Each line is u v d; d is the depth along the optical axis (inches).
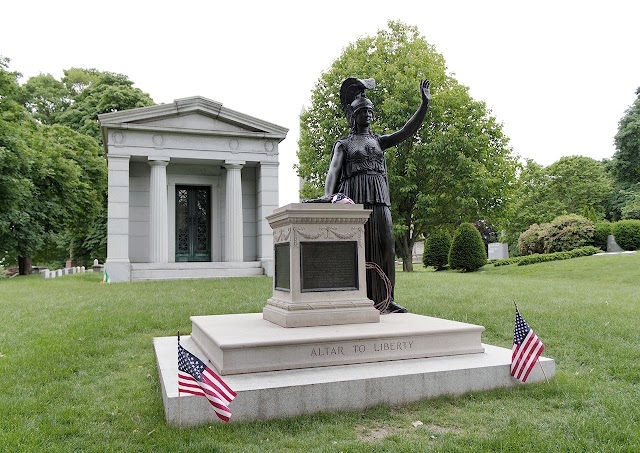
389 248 338.0
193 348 302.4
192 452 179.5
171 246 1157.7
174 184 1170.0
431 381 235.1
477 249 1258.6
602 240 1425.9
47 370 300.7
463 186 1181.1
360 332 255.1
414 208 1206.9
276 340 235.8
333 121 1187.3
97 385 279.3
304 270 282.4
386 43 1250.6
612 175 2049.7
